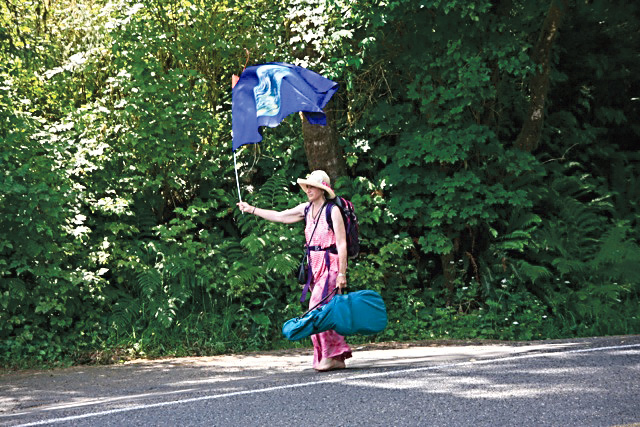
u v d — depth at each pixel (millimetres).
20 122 9344
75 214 9977
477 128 11039
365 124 11789
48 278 9219
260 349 9859
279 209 11047
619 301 11031
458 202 11102
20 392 6695
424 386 5309
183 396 5434
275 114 6566
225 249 10742
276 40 11883
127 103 10422
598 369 5797
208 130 11281
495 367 6012
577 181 12664
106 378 7418
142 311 9797
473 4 10117
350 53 11305
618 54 13922
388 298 11172
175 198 11586
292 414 4633
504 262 11273
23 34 9789
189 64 11664
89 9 11359
